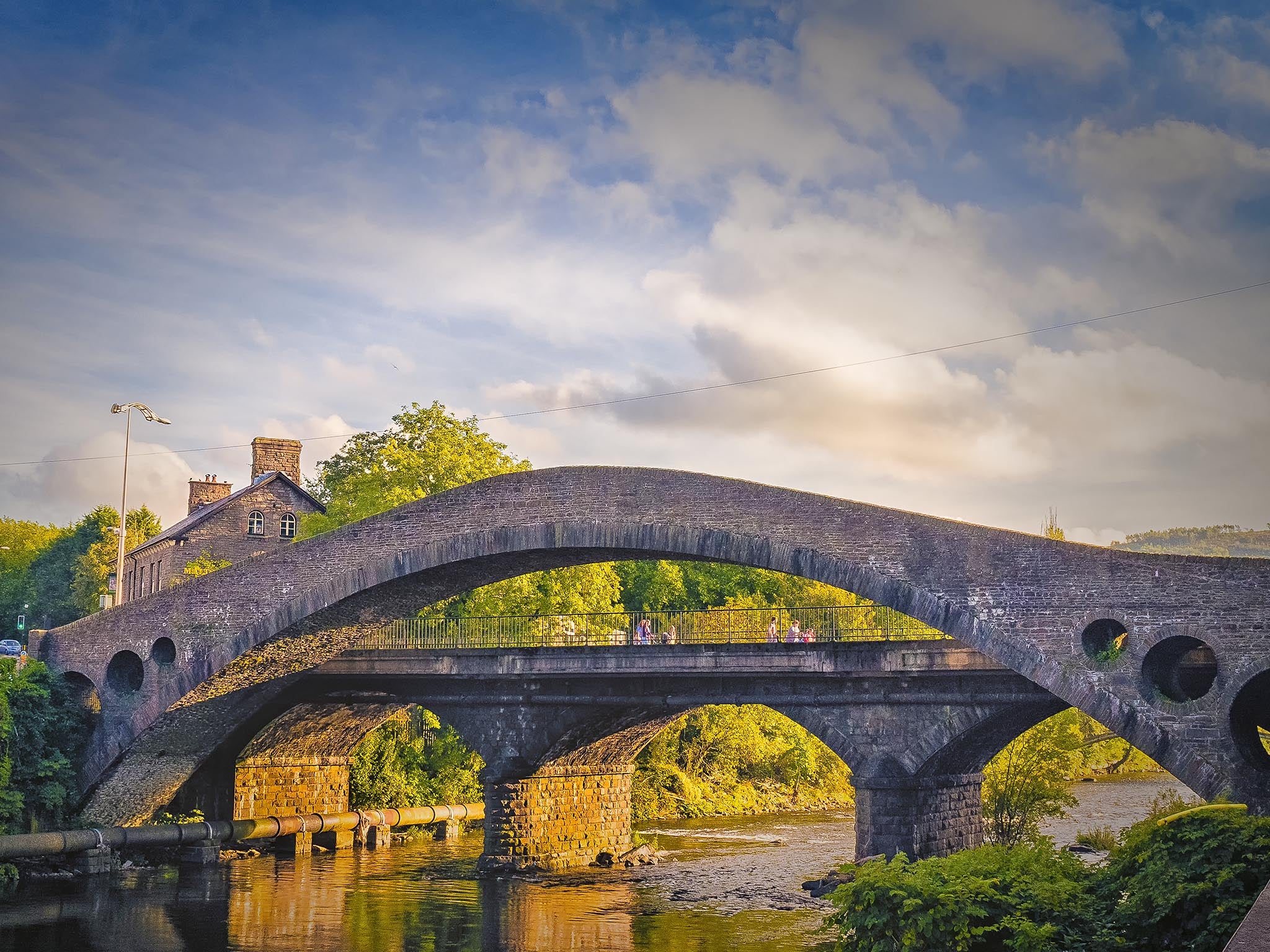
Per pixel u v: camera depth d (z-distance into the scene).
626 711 49.88
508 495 41.06
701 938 37.19
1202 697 30.55
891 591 34.94
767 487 37.28
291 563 44.66
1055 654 32.56
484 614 61.38
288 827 57.19
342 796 62.69
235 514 88.75
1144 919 19.25
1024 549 33.47
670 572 89.62
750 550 37.06
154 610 46.94
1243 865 18.89
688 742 86.38
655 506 38.75
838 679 43.66
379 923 39.53
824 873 51.44
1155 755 30.92
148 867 51.44
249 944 36.22
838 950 20.69
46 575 125.00
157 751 49.28
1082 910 20.14
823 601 94.31
